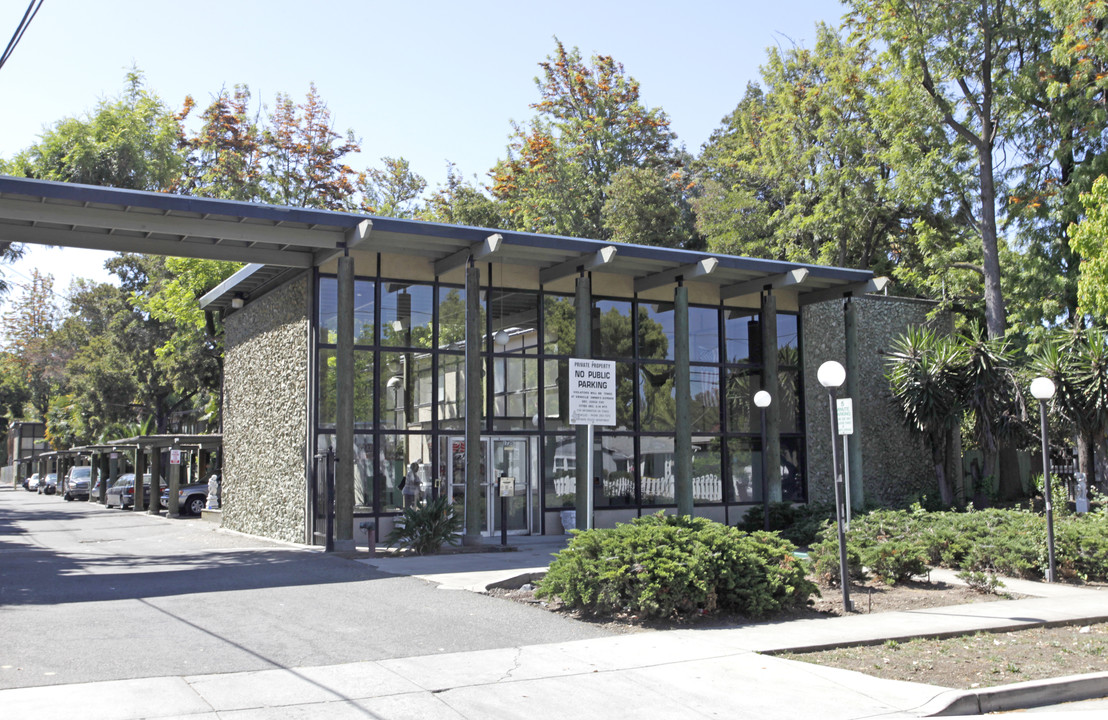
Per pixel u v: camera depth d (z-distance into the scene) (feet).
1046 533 45.32
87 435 192.03
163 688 21.65
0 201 46.21
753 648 27.45
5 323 274.36
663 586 31.58
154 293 128.98
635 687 23.04
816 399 78.23
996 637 30.22
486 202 140.26
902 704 21.99
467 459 57.67
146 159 102.12
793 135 116.57
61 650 25.71
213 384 134.00
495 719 20.17
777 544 36.45
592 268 62.64
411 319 62.59
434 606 33.94
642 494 70.03
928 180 90.99
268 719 19.49
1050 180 86.63
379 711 20.38
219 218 51.70
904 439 79.92
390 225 53.93
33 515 109.29
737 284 73.87
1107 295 64.95
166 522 91.61
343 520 54.29
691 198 153.79
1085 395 66.08
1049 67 84.07
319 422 59.26
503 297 66.54
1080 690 24.13
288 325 64.23
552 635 29.22
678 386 66.08
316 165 134.21
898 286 116.26
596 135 145.69
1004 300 93.04
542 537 64.49
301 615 31.83
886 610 34.86
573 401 40.14
